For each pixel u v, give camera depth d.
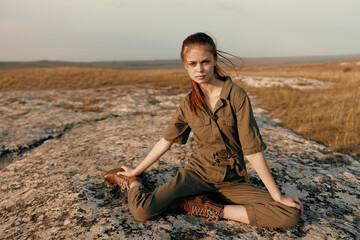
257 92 11.86
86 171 2.99
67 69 22.80
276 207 1.81
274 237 1.82
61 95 11.43
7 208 2.43
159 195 1.95
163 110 7.93
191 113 1.95
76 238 1.79
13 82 15.48
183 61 1.76
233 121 1.87
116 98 10.23
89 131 5.16
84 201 2.30
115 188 2.57
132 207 1.96
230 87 1.83
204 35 1.70
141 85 14.80
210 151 2.01
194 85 1.86
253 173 2.90
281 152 3.67
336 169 3.14
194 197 2.05
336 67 46.84
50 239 1.82
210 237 1.81
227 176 2.04
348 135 4.69
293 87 13.59
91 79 17.22
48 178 2.88
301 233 1.87
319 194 2.51
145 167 2.31
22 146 4.26
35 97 10.73
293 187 2.63
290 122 6.12
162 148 2.20
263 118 6.42
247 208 1.88
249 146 1.80
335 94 10.53
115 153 3.55
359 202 2.39
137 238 1.79
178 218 2.03
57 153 3.69
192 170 2.09
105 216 2.05
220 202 2.17
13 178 3.04
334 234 1.88
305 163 3.30
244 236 1.82
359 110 6.46
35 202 2.42
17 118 6.63
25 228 2.03
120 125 5.45
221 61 1.84
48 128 5.43
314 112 6.77
